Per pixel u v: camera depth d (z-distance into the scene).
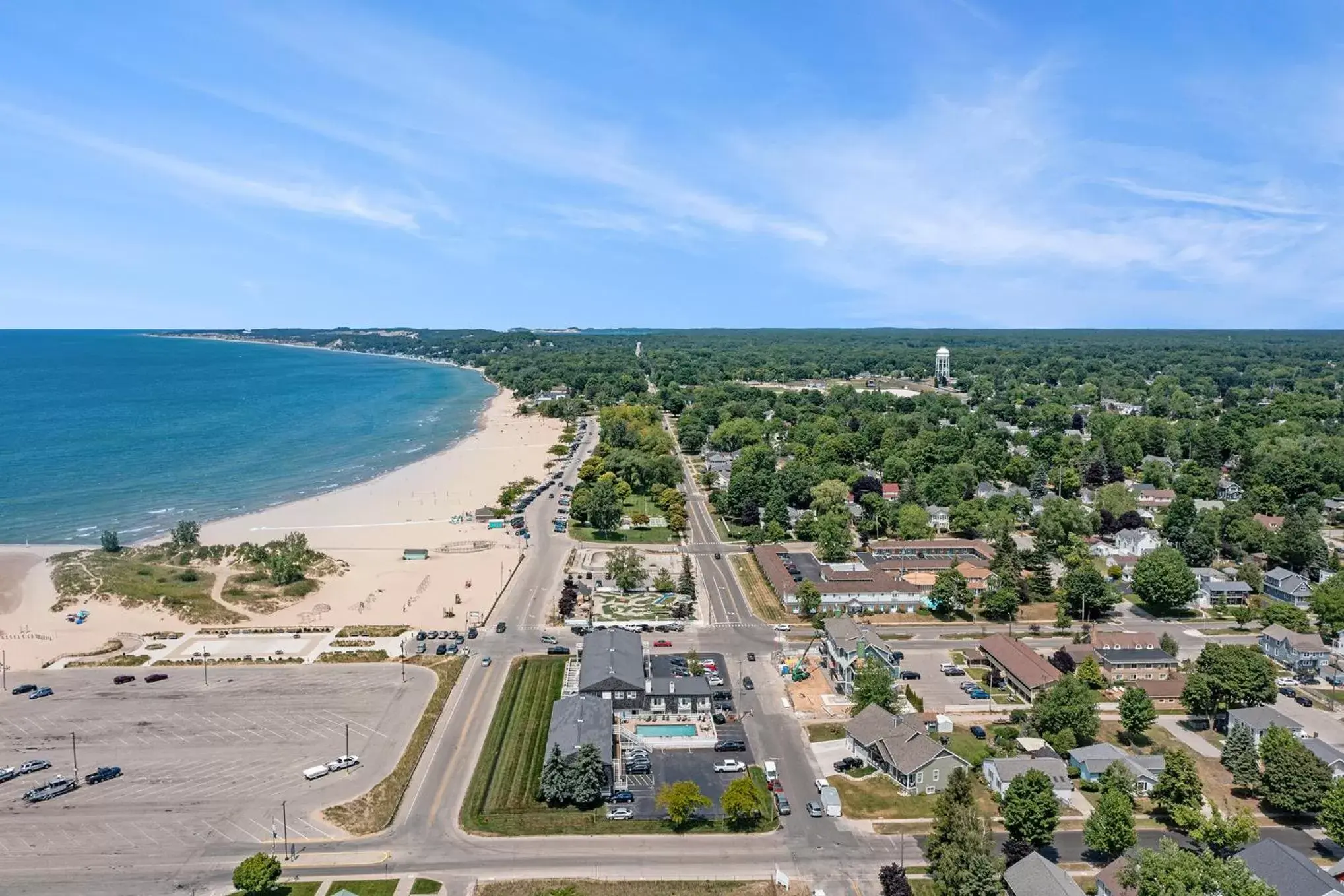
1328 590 183.50
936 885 97.94
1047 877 93.88
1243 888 87.50
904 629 184.62
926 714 140.00
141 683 151.50
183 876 99.50
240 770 122.56
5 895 95.25
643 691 142.00
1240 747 123.62
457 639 171.88
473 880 99.94
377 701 144.75
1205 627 185.88
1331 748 124.88
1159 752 132.62
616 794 117.44
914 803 117.69
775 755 130.25
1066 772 120.81
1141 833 110.81
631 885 99.69
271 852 104.25
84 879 98.56
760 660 165.50
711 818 113.56
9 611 186.50
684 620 185.75
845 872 103.00
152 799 115.00
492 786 119.81
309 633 176.25
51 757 125.75
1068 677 138.75
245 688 149.50
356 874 100.38
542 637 173.88
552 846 107.06
